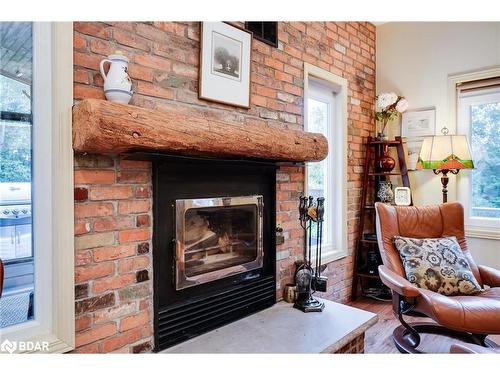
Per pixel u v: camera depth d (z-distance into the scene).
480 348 1.22
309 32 2.56
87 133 1.15
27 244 1.31
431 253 2.24
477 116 2.93
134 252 1.48
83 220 1.33
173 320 1.60
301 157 1.98
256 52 2.10
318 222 2.19
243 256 2.03
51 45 1.30
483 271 2.23
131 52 1.49
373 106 3.43
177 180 1.65
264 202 2.12
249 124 1.67
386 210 2.48
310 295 2.12
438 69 3.11
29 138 1.31
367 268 3.17
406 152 3.31
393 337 2.26
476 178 2.94
